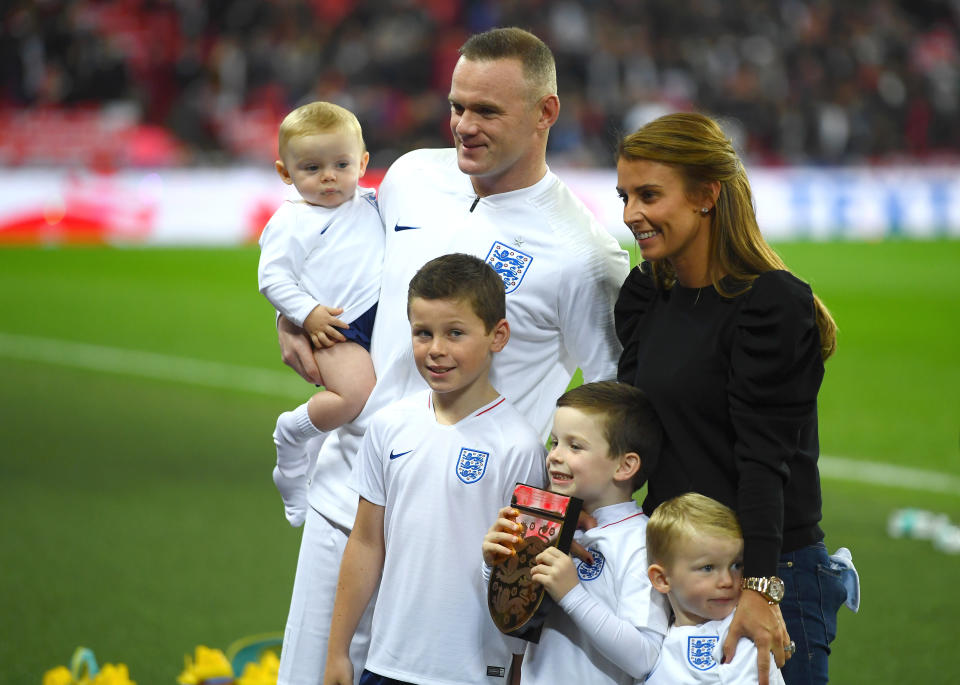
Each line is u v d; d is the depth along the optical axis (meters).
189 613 18.98
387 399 12.30
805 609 10.38
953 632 18.47
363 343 12.90
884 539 23.03
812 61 88.31
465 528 11.00
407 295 11.98
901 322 49.38
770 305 9.96
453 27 84.75
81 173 68.25
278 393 35.38
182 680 14.73
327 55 81.06
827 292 56.72
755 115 83.44
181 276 57.53
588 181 73.75
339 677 11.46
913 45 92.88
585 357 12.24
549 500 10.48
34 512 23.88
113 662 17.00
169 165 72.94
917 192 80.31
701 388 10.48
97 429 30.80
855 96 86.19
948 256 69.94
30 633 18.00
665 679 10.12
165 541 22.39
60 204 67.75
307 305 12.58
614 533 10.67
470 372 10.84
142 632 18.17
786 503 10.38
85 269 58.91
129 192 68.94
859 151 84.62
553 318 12.02
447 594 10.96
